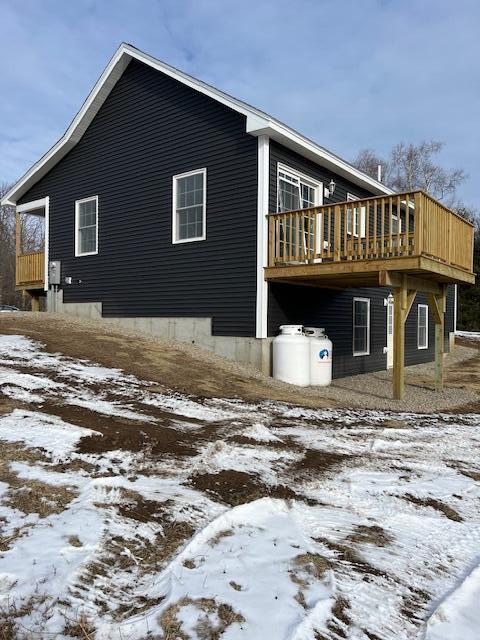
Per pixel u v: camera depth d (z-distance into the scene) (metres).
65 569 2.71
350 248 9.50
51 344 9.16
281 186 10.50
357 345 13.54
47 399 5.96
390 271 8.33
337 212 8.92
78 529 3.14
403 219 15.77
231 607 2.48
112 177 13.06
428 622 2.49
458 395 9.78
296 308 10.93
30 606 2.40
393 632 2.43
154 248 11.97
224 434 5.34
